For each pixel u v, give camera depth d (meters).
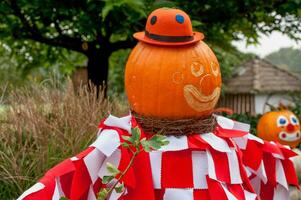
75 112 3.31
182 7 4.64
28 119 3.21
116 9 4.18
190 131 1.99
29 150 3.12
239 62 9.59
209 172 1.93
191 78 1.96
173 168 1.94
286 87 8.37
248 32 5.77
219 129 2.15
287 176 2.39
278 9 5.02
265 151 2.32
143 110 2.01
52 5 4.64
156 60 1.97
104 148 1.91
